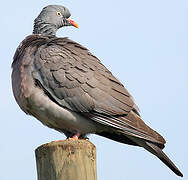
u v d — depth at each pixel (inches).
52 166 352.5
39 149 359.6
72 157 351.6
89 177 349.4
